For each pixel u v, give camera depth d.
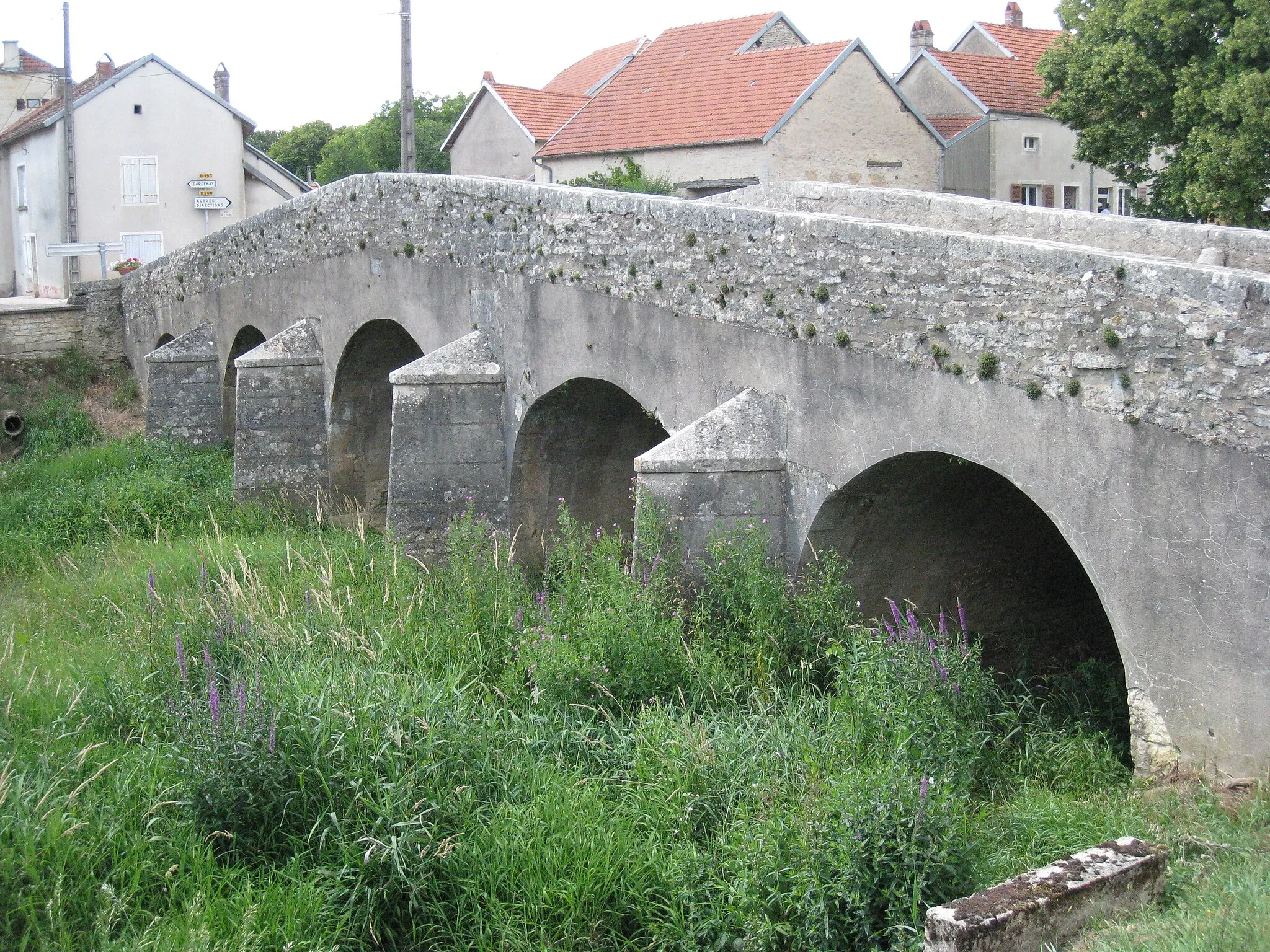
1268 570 6.36
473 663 9.30
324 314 16.72
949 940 5.09
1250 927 4.74
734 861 6.41
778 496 9.58
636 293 10.88
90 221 32.84
